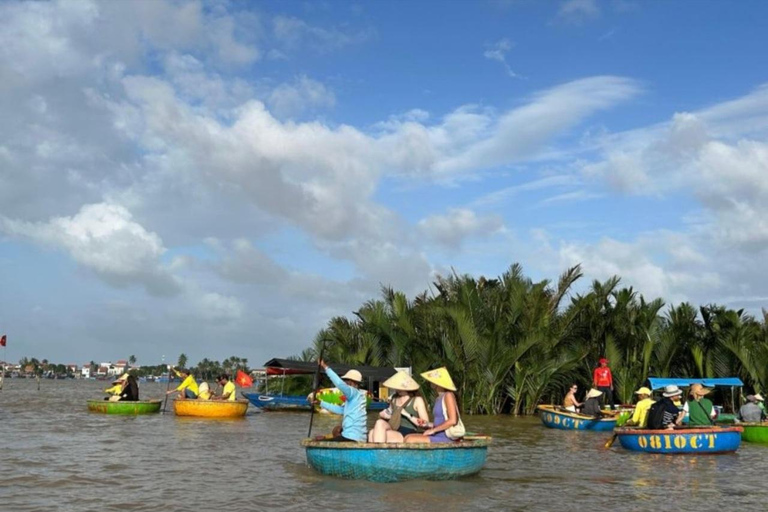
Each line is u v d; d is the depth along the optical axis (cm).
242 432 2062
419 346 3350
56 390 7256
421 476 1147
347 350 3647
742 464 1477
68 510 920
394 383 1241
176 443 1727
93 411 2809
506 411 3391
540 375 3175
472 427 2483
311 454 1216
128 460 1398
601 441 1967
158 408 2841
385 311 3466
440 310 3269
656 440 1655
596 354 3212
